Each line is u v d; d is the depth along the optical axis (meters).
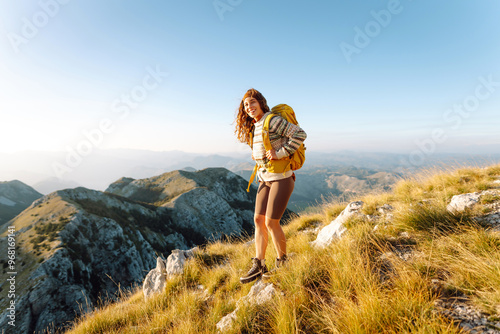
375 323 1.65
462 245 2.22
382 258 2.47
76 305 43.53
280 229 2.76
